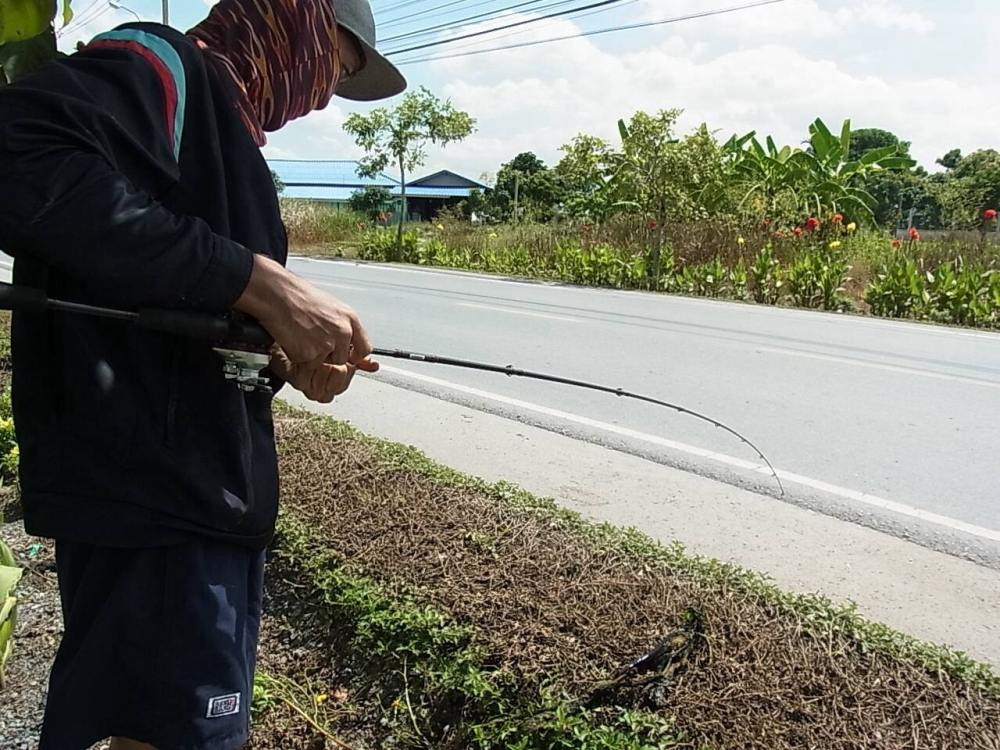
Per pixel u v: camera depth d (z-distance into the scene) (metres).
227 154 1.39
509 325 9.43
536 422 5.29
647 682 2.18
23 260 1.30
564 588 2.64
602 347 8.05
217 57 1.43
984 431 5.29
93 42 1.35
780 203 17.00
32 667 2.50
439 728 2.21
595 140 15.68
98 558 1.36
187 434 1.35
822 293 12.37
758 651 2.31
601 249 15.22
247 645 1.47
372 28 1.73
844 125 19.06
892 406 5.93
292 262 20.38
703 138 14.92
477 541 2.96
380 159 21.19
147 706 1.31
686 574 2.76
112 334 1.31
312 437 4.08
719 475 4.33
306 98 1.57
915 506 3.94
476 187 58.09
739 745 1.97
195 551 1.36
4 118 1.13
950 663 2.28
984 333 9.87
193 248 1.20
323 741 2.20
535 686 2.19
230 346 1.32
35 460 1.33
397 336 8.54
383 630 2.45
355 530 3.04
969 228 23.00
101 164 1.15
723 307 11.89
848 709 2.09
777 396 6.14
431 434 4.96
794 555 3.32
